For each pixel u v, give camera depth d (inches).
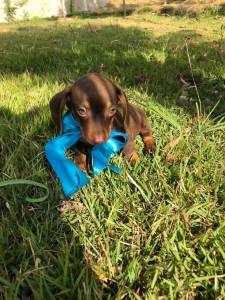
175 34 35.1
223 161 12.4
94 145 11.6
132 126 12.4
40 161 12.2
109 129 11.0
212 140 13.7
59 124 11.6
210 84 19.3
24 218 9.8
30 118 14.8
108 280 8.5
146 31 37.9
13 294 7.8
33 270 8.1
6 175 11.3
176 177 11.6
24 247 8.8
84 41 31.4
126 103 11.6
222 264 8.8
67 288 8.1
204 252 8.8
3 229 9.5
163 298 7.9
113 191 11.0
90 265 8.5
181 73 21.0
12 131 13.6
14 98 16.8
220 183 11.2
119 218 10.3
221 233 9.4
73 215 10.2
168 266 8.6
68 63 23.2
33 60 24.2
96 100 10.7
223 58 23.5
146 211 10.4
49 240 9.4
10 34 40.0
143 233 9.5
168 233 9.4
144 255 9.1
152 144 13.5
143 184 11.0
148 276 8.4
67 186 10.7
